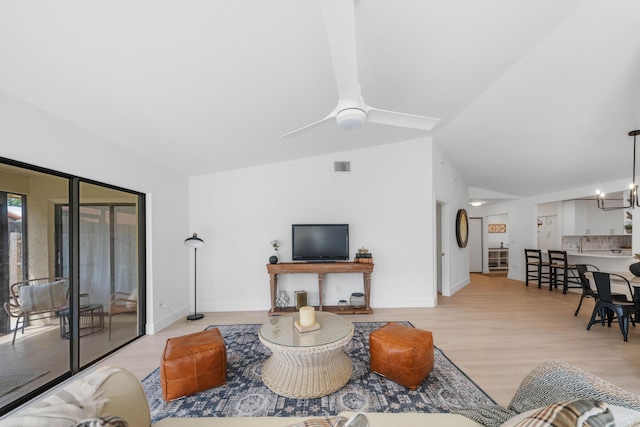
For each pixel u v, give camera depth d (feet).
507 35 6.93
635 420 2.41
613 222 22.15
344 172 15.42
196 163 13.15
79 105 7.30
